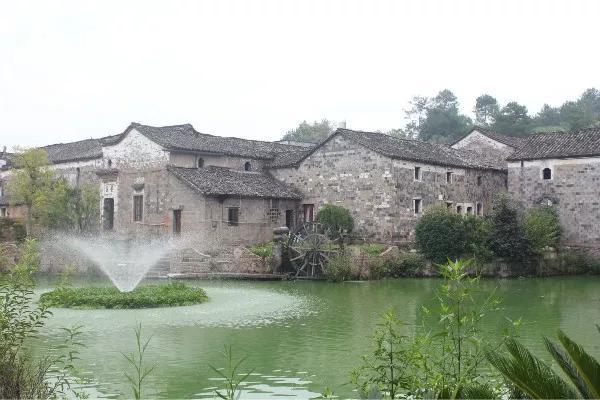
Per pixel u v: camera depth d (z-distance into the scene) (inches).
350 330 762.8
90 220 1798.7
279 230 1552.7
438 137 3754.9
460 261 387.2
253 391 497.7
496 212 1501.0
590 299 1076.5
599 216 1627.7
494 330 754.8
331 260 1385.3
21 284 456.4
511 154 1798.7
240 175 1727.4
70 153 2092.8
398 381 359.3
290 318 852.0
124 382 518.3
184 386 510.9
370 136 1732.3
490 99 4288.9
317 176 1737.2
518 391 337.4
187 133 1849.2
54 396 406.3
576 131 1793.8
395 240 1577.3
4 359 401.4
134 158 1718.8
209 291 1157.1
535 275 1503.4
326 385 512.7
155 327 774.5
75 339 693.3
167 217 1617.9
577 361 258.1
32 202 1775.3
